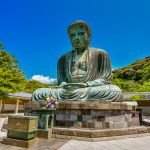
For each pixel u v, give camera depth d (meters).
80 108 10.08
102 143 7.84
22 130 7.29
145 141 8.38
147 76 50.19
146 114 32.56
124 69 73.12
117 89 11.36
